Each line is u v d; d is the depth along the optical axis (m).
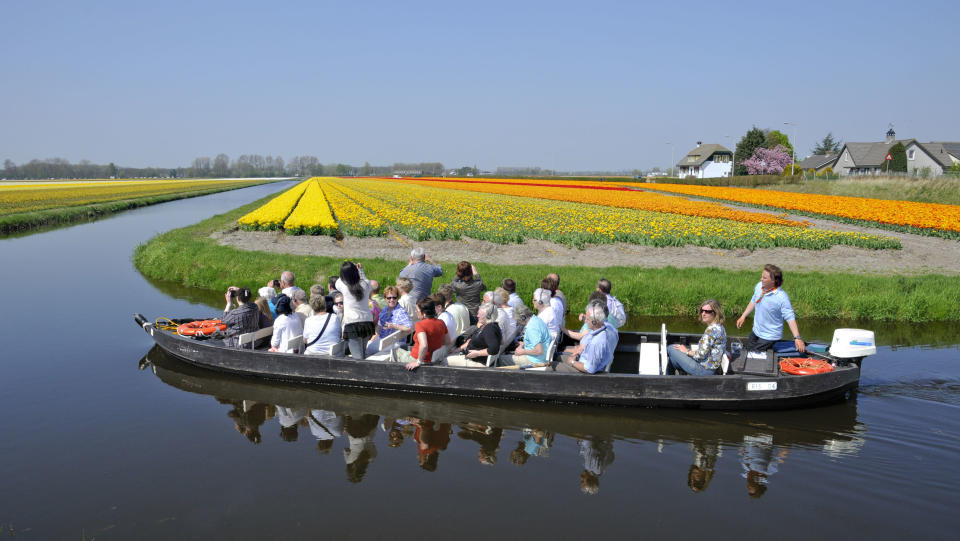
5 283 16.05
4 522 4.73
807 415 7.21
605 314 7.42
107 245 25.27
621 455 6.12
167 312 12.62
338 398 7.80
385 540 4.49
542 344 7.87
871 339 7.55
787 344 8.38
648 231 23.86
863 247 21.77
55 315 12.27
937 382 8.30
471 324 9.72
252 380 8.51
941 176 49.16
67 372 8.66
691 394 7.23
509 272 15.27
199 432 6.58
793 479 5.59
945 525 4.79
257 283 15.06
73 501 5.07
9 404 7.36
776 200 43.22
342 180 116.00
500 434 6.67
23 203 47.41
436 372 7.72
